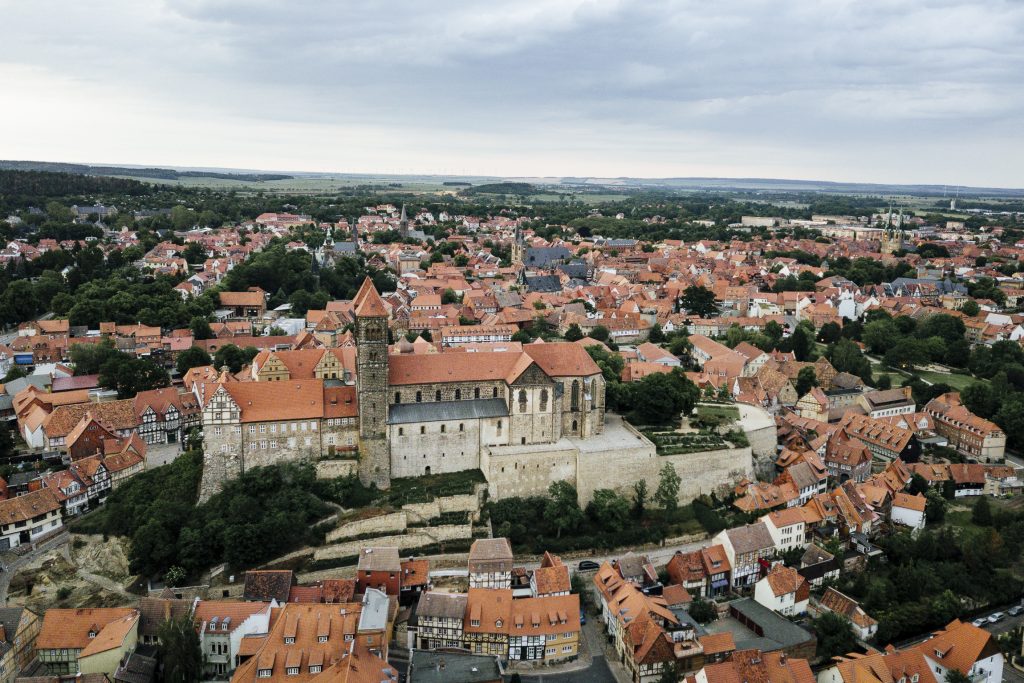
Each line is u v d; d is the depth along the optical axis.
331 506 171.50
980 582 171.62
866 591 166.88
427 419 184.75
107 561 165.75
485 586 153.50
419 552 167.75
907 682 133.75
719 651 138.25
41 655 131.75
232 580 156.00
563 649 142.75
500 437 191.00
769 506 191.25
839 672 133.00
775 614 153.25
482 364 194.00
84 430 198.50
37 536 170.62
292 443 179.00
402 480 184.88
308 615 131.50
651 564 166.62
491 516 177.38
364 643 128.88
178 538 161.50
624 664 141.50
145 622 135.75
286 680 122.62
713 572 165.00
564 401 198.12
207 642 133.50
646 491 191.88
